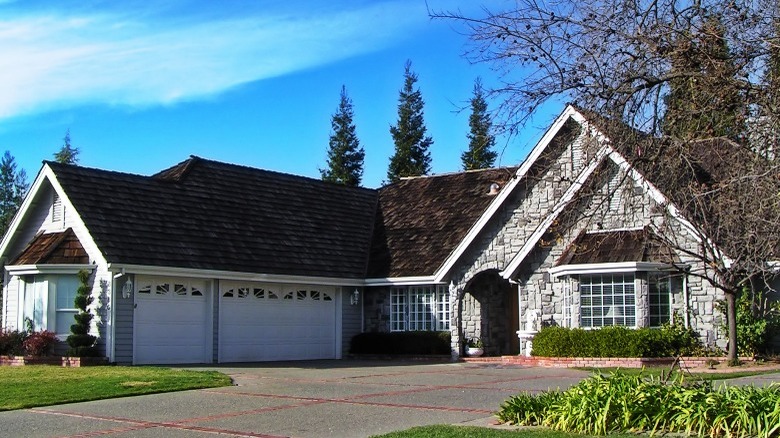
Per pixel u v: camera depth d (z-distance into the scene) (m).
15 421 13.22
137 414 13.73
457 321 26.50
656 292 22.84
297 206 29.91
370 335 28.22
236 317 25.62
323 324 28.25
